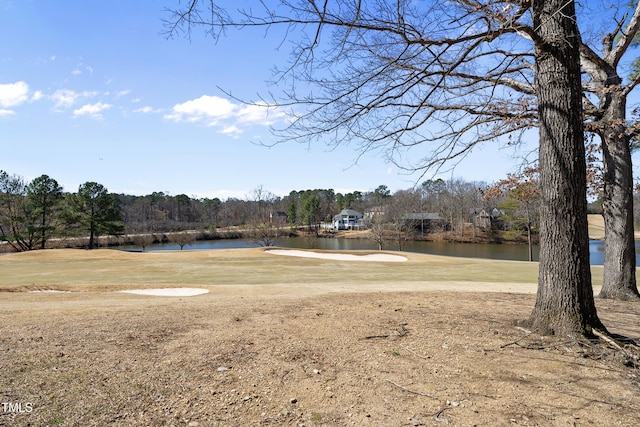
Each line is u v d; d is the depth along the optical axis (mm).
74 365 3137
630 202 7719
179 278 14188
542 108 4125
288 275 15078
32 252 24969
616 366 3201
